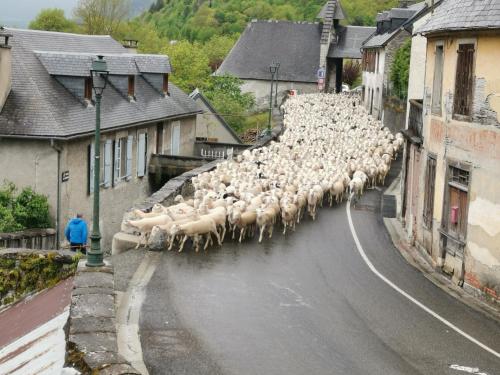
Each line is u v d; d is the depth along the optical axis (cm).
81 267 1466
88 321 1114
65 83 2994
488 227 1588
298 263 1830
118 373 930
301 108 5256
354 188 2738
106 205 3078
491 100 1592
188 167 3594
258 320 1383
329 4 8362
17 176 2669
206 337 1280
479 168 1634
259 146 3550
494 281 1559
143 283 1583
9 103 2689
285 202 2142
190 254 1847
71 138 2669
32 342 1283
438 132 1891
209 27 13362
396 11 5784
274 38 8394
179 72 7388
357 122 4662
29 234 2414
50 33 3619
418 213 2062
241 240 2022
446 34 1811
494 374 1170
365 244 2097
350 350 1246
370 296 1584
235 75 8131
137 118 3338
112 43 4097
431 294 1631
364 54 6750
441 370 1174
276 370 1145
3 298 1670
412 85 4147
